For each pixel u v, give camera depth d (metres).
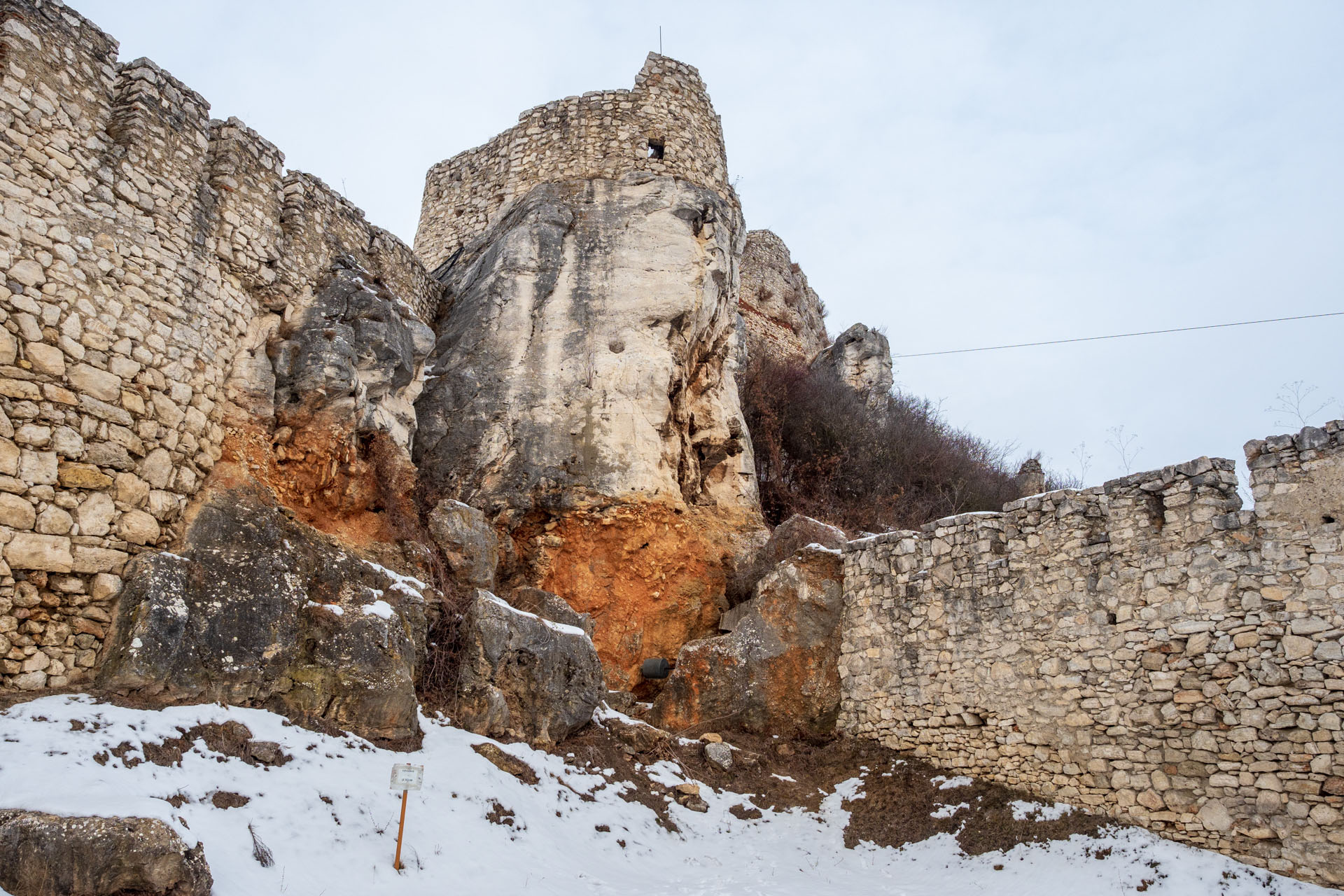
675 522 14.45
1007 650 10.97
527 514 13.97
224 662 8.50
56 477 8.35
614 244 15.90
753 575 14.52
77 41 9.59
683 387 15.76
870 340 25.56
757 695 12.77
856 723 12.47
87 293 9.03
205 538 9.32
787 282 30.31
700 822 10.49
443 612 10.95
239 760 7.74
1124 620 9.89
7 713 7.18
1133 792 9.39
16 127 8.71
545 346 15.05
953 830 10.27
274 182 11.94
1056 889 8.73
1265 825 8.38
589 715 11.03
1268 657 8.68
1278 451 9.05
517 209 16.80
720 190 17.56
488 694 10.12
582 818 9.45
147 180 9.98
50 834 5.64
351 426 11.60
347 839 7.40
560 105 17.56
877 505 19.58
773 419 19.89
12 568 7.86
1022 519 11.20
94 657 8.25
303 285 11.95
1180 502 9.71
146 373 9.45
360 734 8.97
